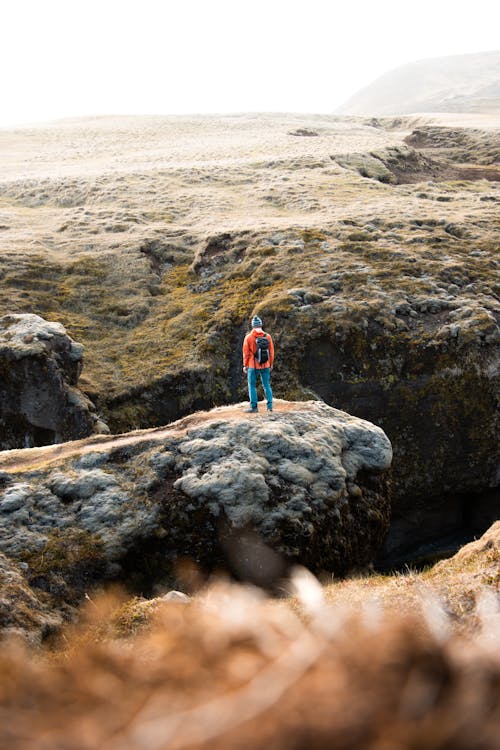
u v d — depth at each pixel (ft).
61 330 103.45
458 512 106.63
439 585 29.81
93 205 184.65
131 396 108.06
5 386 96.07
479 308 111.96
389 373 107.96
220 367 114.01
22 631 37.96
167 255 145.89
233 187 197.57
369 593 29.09
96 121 391.24
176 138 303.27
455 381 106.11
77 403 97.55
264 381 62.59
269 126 331.77
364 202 171.32
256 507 52.39
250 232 145.38
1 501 49.73
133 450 56.65
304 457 56.90
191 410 109.60
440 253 131.23
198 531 51.39
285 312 115.03
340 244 135.13
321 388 108.68
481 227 146.61
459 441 104.88
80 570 47.09
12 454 58.95
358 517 58.95
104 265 140.46
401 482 103.65
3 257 139.03
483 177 236.43
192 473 53.78
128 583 48.62
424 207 163.53
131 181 200.13
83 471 53.93
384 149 246.27
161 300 131.54
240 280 131.34
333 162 220.02
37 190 201.87
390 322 111.14
